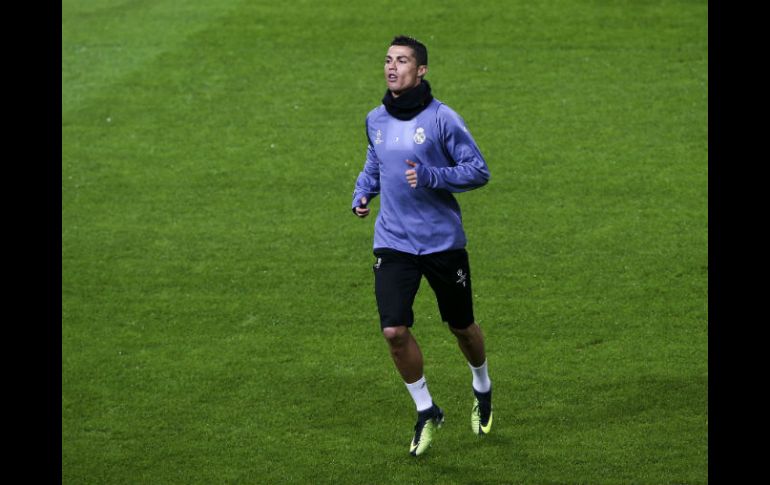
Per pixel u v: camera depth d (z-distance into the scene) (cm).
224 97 4469
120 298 3158
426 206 2312
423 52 2298
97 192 3794
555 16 5003
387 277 2327
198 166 3962
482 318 3002
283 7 5206
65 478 2292
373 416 2539
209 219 3609
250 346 2892
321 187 3794
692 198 3628
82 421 2542
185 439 2456
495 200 3669
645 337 2878
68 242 3469
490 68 4603
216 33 4997
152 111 4378
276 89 4516
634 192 3688
